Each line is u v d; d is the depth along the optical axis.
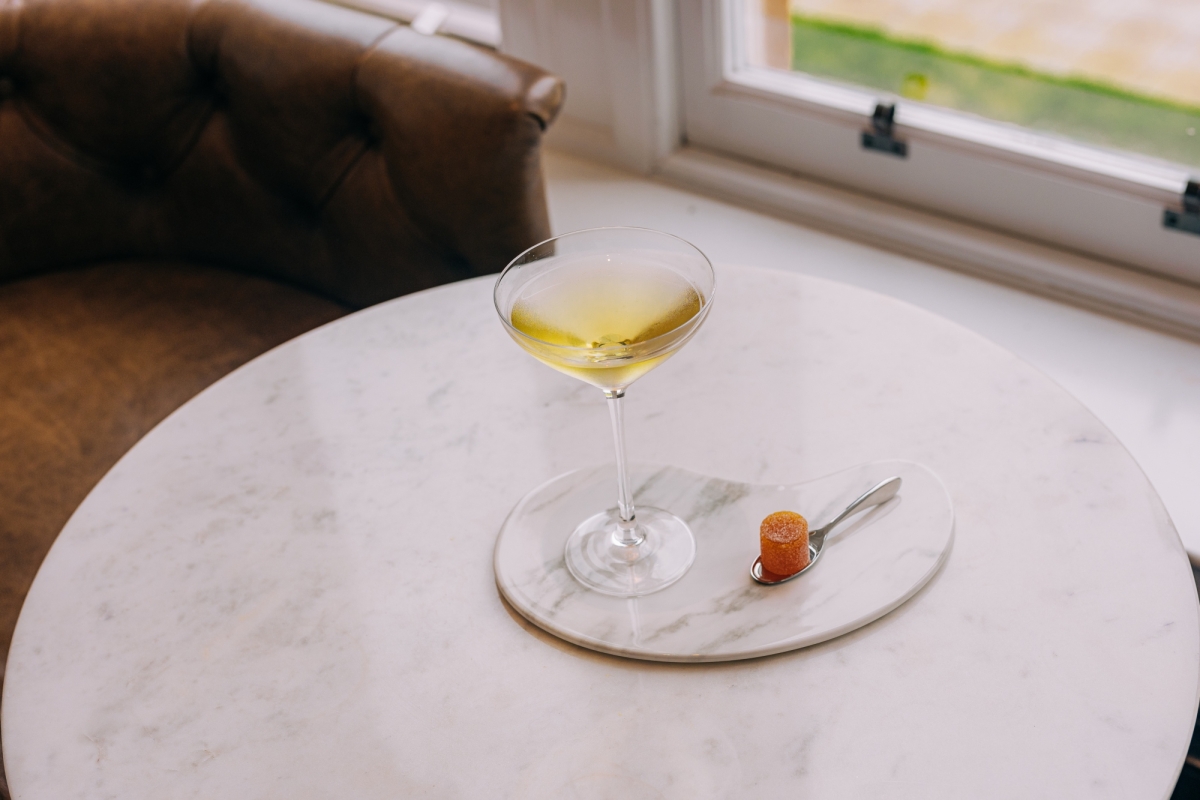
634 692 0.77
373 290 1.39
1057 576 0.80
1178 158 1.25
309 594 0.83
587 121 1.68
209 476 0.92
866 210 1.46
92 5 1.37
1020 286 1.37
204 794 0.74
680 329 0.74
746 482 0.88
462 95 1.21
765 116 1.52
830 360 0.97
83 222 1.50
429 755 0.75
